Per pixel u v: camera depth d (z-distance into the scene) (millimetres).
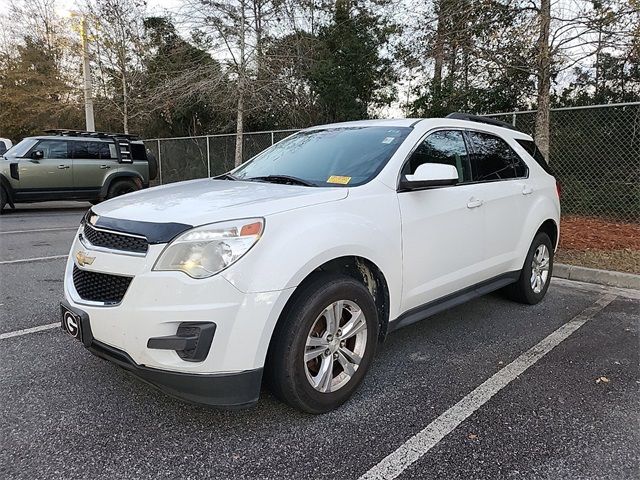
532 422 2908
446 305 3887
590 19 6789
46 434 2736
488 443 2697
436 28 8477
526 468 2490
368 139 3854
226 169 16141
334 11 17016
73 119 23109
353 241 2965
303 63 15906
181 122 19953
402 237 3357
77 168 12594
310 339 2832
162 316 2502
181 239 2539
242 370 2570
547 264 5199
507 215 4461
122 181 13383
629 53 7570
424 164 3416
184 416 2930
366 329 3115
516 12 7527
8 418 2887
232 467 2480
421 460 2547
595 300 5281
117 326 2615
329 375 2939
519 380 3438
